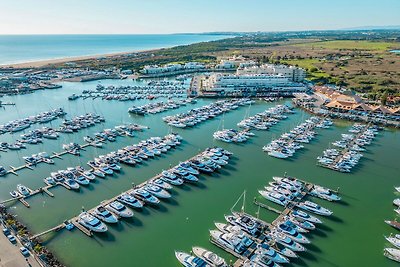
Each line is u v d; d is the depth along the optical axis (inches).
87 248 2655.0
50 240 2719.0
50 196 3435.0
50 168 4121.6
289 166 4261.8
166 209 3238.2
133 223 3004.4
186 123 5871.1
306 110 6978.4
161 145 4763.8
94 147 4815.5
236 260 2522.1
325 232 2915.8
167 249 2669.8
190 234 2859.3
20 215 3093.0
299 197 3459.6
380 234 2903.5
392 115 6279.5
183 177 3811.5
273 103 7691.9
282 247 2650.1
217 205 3319.4
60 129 5546.3
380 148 4938.5
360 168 4237.2
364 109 6574.8
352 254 2642.7
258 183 3789.4
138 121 6190.9
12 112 6801.2
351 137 5236.2
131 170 4067.4
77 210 3184.1
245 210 3218.5
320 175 4025.6
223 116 6560.0
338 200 3420.3
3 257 2384.4
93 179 3782.0
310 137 5231.3
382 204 3390.7
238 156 4562.0
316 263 2527.1
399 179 3946.9
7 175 3934.5
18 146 4768.7
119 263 2507.4
